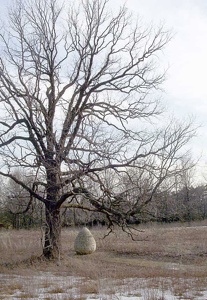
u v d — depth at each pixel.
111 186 23.31
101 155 20.98
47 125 22.48
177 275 19.83
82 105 24.06
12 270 21.73
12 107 23.17
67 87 24.39
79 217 30.67
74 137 21.84
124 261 26.84
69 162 20.88
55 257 23.88
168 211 26.56
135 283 17.47
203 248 30.83
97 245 34.34
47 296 14.68
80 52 24.86
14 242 32.66
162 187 23.33
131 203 22.66
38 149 22.83
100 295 14.81
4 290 15.85
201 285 16.78
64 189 24.38
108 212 23.27
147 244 34.03
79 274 20.25
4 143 22.91
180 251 30.09
